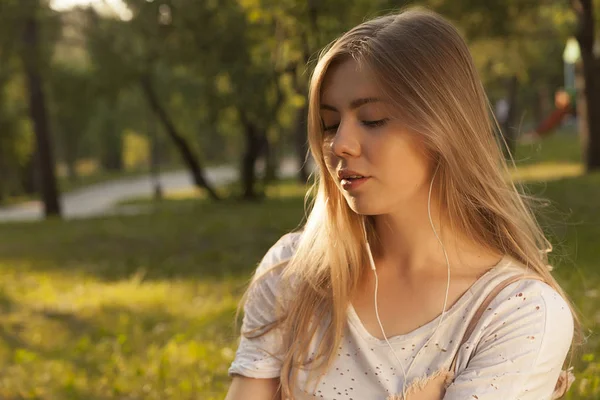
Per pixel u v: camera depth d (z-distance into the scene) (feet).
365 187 5.35
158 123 154.61
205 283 34.86
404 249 5.59
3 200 160.56
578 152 112.68
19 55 83.35
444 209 5.48
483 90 5.50
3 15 80.33
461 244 5.54
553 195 49.57
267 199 85.51
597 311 18.24
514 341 5.27
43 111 90.79
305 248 5.94
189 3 69.15
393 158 5.27
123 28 80.84
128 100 158.30
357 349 5.58
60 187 196.13
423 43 5.26
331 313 5.77
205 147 206.08
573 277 21.89
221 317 25.21
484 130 5.46
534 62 77.25
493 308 5.34
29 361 22.94
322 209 5.90
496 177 5.50
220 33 67.46
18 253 51.26
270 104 67.97
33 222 77.30
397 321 5.52
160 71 91.91
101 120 205.77
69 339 26.32
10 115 138.51
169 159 284.00
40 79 88.63
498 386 5.21
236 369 6.11
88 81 84.33
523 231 5.59
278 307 6.01
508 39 65.51
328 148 5.52
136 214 77.87
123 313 29.37
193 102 94.12
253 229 53.88
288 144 186.60
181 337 21.99
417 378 5.38
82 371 20.94
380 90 5.22
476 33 58.70
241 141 159.22
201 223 60.29
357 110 5.32
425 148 5.32
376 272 5.69
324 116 5.53
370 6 34.42
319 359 5.70
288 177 150.20
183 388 17.72
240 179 87.04
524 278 5.42
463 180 5.38
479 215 5.54
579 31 69.82
